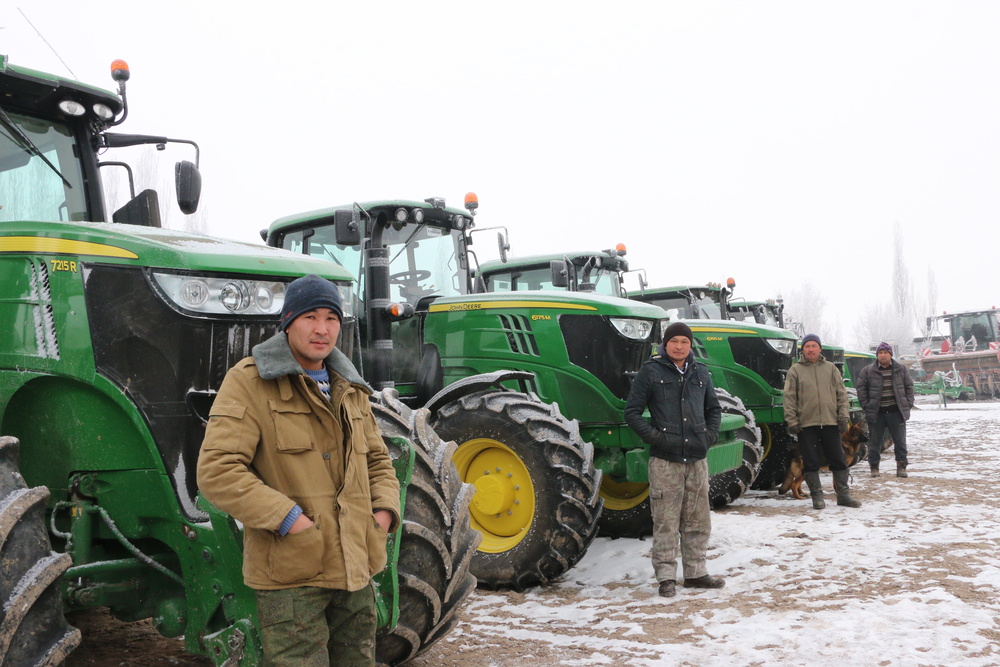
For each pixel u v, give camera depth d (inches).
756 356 329.4
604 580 190.2
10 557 84.6
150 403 102.6
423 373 210.8
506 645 144.6
